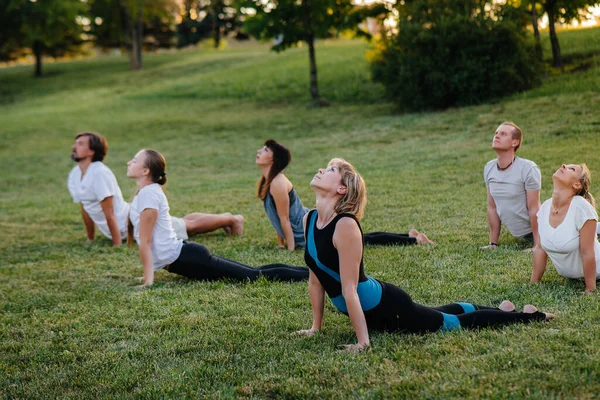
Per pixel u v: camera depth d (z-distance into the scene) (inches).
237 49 2167.8
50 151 831.1
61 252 307.6
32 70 1988.2
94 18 1916.8
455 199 358.9
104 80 1601.9
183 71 1583.4
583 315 157.9
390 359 139.7
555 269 210.7
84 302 211.8
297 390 127.4
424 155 520.4
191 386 134.1
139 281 239.3
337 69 1182.3
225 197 449.7
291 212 276.7
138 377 141.3
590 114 538.0
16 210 467.8
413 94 742.5
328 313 180.2
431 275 213.3
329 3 918.4
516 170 238.7
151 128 925.2
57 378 145.2
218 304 196.1
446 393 119.7
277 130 801.6
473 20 703.1
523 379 122.6
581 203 179.9
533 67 685.9
